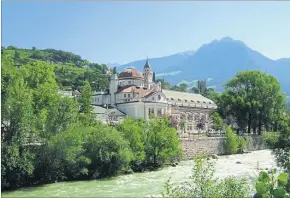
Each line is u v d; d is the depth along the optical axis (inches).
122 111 5093.5
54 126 2071.9
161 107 5088.6
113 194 1700.3
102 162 2235.5
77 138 2135.8
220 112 4773.6
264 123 4633.4
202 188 837.2
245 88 4719.5
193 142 3324.3
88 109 3964.1
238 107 4559.5
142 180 2116.1
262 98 4591.5
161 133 2706.7
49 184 1975.9
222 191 860.6
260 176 872.9
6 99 1918.1
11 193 1748.3
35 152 2004.2
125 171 2367.1
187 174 2351.1
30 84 2802.7
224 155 3607.3
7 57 2201.0
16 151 1852.9
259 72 4724.4
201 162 893.2
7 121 1974.7
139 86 5679.1
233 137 3705.7
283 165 1456.7
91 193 1732.3
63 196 1669.5
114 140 2284.7
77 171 2130.9
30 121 1995.6
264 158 3270.2
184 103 6102.4
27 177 1929.1
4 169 1807.3
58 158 2052.2
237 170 2404.0
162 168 2657.5
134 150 2508.6
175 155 2950.3
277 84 4680.1
